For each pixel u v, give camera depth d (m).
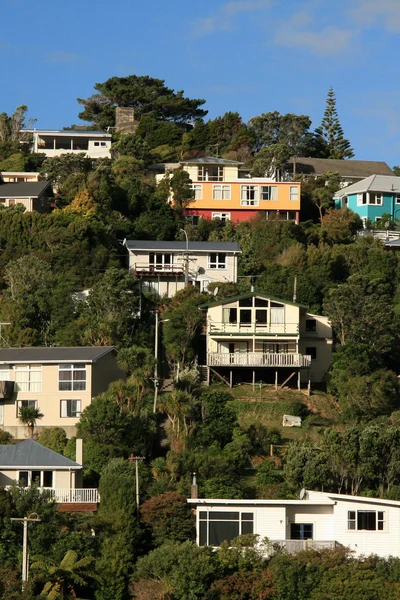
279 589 144.50
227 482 167.75
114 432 178.88
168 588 144.25
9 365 197.50
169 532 154.62
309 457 171.12
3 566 145.38
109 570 147.62
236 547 149.38
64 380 196.25
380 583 144.50
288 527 154.12
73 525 153.00
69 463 164.50
